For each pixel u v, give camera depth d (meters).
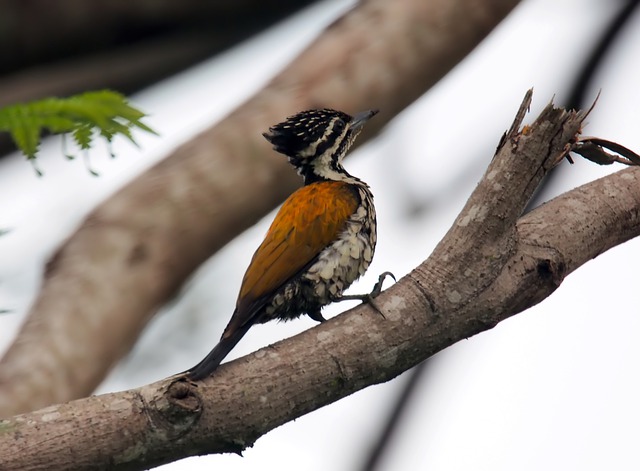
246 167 12.46
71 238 11.93
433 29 13.07
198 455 8.34
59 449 7.87
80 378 11.25
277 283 10.99
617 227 9.71
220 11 14.20
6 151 13.66
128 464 8.09
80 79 13.88
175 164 12.38
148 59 14.17
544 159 8.78
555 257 9.12
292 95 12.84
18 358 11.05
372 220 11.84
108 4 13.55
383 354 8.71
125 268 11.78
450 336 8.92
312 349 8.54
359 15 13.27
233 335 10.59
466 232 8.91
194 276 12.45
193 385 8.16
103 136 8.45
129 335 11.72
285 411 8.45
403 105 13.34
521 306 9.06
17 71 13.73
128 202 12.10
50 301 11.48
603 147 9.83
